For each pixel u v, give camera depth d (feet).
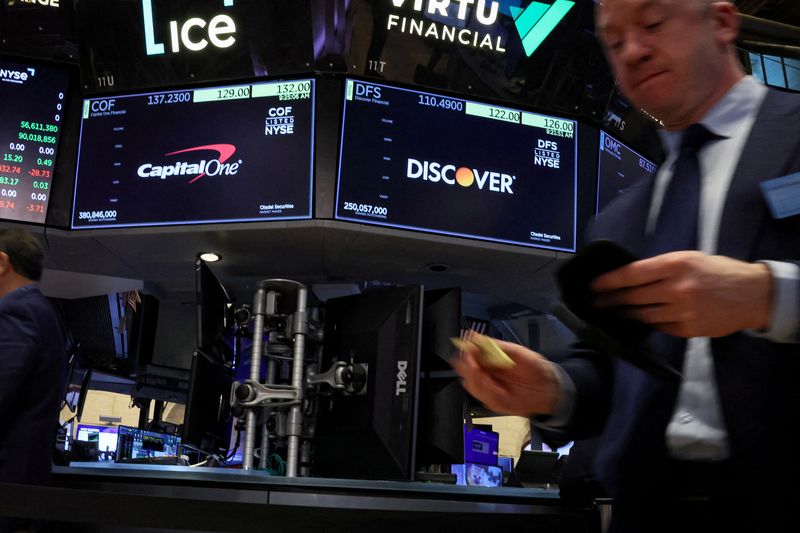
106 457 13.20
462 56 10.99
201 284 8.02
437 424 7.91
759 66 9.50
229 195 10.59
